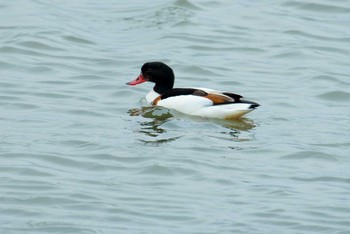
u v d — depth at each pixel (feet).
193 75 72.23
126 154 54.95
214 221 47.01
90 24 82.43
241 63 75.15
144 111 62.75
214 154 55.47
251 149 56.44
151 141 57.06
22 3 86.17
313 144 57.62
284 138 58.34
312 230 46.19
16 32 78.79
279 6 88.22
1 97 65.46
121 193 50.03
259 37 80.79
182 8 86.22
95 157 54.60
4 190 49.80
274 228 46.34
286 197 50.06
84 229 45.65
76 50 76.33
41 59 74.28
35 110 63.00
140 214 47.57
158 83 65.21
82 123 60.34
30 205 48.24
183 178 52.31
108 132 58.65
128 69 72.74
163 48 77.30
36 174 52.03
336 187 51.55
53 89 67.72
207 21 83.71
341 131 60.23
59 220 46.62
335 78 72.02
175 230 45.91
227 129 59.47
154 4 87.30
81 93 67.10
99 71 72.18
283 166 54.29
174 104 61.93
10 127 59.36
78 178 51.83
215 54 76.79
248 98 67.21
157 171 52.95
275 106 65.31
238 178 52.44
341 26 84.38
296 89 69.56
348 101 67.62
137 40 79.20
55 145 56.24
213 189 50.98
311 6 88.17
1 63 72.95
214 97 61.46
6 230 45.42
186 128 59.41
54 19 82.69
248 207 48.75
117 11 85.81
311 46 79.25
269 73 73.20
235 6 87.76
